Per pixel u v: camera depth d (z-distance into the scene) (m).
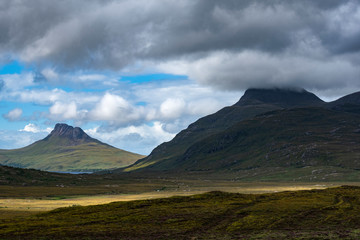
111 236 81.19
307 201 126.06
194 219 99.56
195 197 138.88
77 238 78.94
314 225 92.81
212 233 85.19
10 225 92.88
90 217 104.62
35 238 78.62
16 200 178.50
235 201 128.88
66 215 108.94
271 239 77.44
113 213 110.00
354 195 138.38
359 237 77.31
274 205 118.25
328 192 148.50
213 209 113.06
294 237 78.81
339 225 92.31
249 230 88.31
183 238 79.69
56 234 82.50
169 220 98.88
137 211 112.31
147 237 80.50
